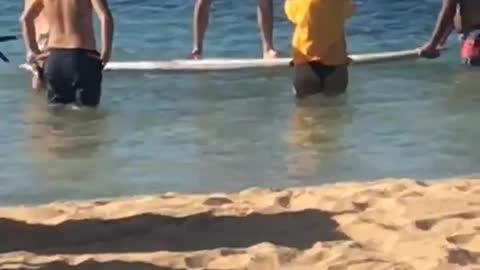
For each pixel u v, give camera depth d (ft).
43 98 38.29
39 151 31.81
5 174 29.43
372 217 23.45
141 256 20.99
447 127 34.68
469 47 43.52
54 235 22.48
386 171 29.66
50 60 36.73
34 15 37.88
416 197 25.07
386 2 59.52
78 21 36.81
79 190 27.99
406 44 49.60
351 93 39.47
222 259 20.75
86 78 36.65
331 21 38.58
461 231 22.43
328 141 33.01
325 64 38.68
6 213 24.31
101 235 22.44
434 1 59.88
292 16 38.73
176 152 31.78
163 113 36.78
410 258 20.77
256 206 24.48
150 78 42.32
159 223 23.15
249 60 43.65
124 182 28.73
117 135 33.76
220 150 32.01
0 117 35.91
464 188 26.02
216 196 25.62
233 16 55.16
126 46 48.60
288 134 33.91
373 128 34.60
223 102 38.52
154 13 56.80
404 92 39.70
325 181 28.71
